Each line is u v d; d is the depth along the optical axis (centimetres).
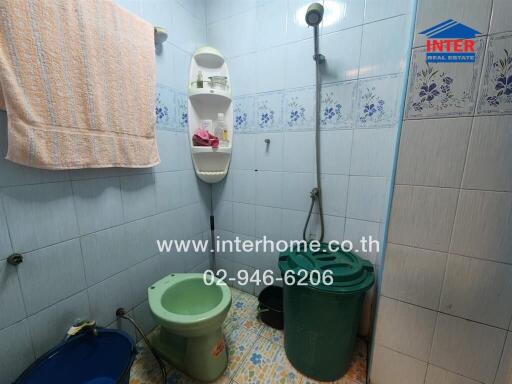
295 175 137
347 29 110
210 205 175
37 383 85
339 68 115
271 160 143
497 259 74
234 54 144
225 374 113
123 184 113
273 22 128
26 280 84
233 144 156
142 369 116
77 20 83
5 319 80
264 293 155
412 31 74
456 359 85
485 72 67
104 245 108
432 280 84
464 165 73
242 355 123
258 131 144
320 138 125
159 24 120
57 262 92
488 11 65
